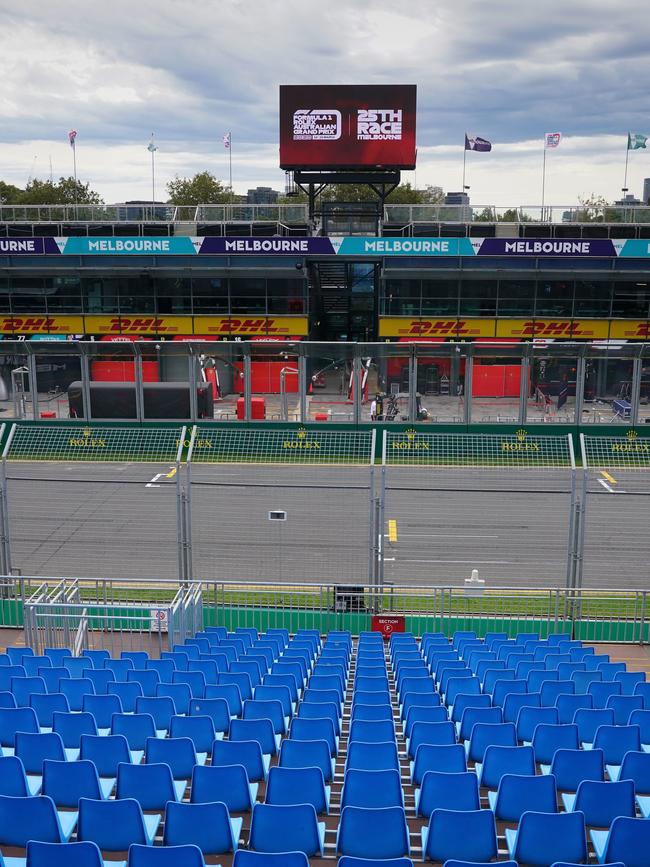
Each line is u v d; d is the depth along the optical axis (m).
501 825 7.14
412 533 19.56
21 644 14.37
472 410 30.89
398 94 43.78
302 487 16.17
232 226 44.88
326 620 15.36
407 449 16.75
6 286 43.88
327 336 51.25
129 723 8.44
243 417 31.56
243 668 11.17
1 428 16.45
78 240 42.19
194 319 44.03
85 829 6.41
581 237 44.19
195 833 6.40
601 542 19.42
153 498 21.81
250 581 15.62
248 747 7.69
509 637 15.32
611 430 28.89
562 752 7.52
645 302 42.75
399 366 31.22
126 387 31.38
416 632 15.27
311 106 43.94
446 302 43.25
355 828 6.34
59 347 29.80
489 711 8.93
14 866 6.12
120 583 17.00
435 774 6.97
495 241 41.47
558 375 30.70
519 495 21.70
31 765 7.91
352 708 9.20
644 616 15.30
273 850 6.39
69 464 16.27
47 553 18.75
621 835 6.02
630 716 8.92
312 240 41.91
